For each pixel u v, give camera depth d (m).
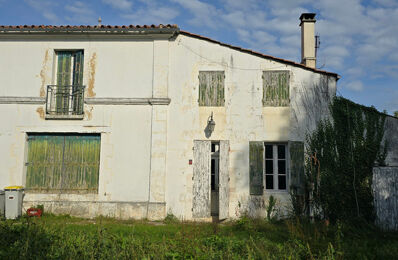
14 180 9.55
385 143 9.18
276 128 9.66
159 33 9.84
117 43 10.09
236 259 4.57
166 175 9.54
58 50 10.20
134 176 9.53
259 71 9.91
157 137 9.59
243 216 8.82
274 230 7.75
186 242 5.14
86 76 9.97
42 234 5.12
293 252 4.98
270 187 9.67
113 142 9.69
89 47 10.08
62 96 9.98
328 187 9.17
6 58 10.08
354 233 7.56
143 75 9.93
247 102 9.80
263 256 4.74
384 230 8.34
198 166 9.57
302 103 9.73
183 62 9.98
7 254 4.43
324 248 5.58
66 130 9.74
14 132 9.77
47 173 9.68
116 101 9.78
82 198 9.49
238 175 9.53
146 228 7.64
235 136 9.68
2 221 5.84
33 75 9.98
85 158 9.73
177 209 9.41
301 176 9.43
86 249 4.71
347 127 9.41
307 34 10.77
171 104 9.83
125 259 4.49
